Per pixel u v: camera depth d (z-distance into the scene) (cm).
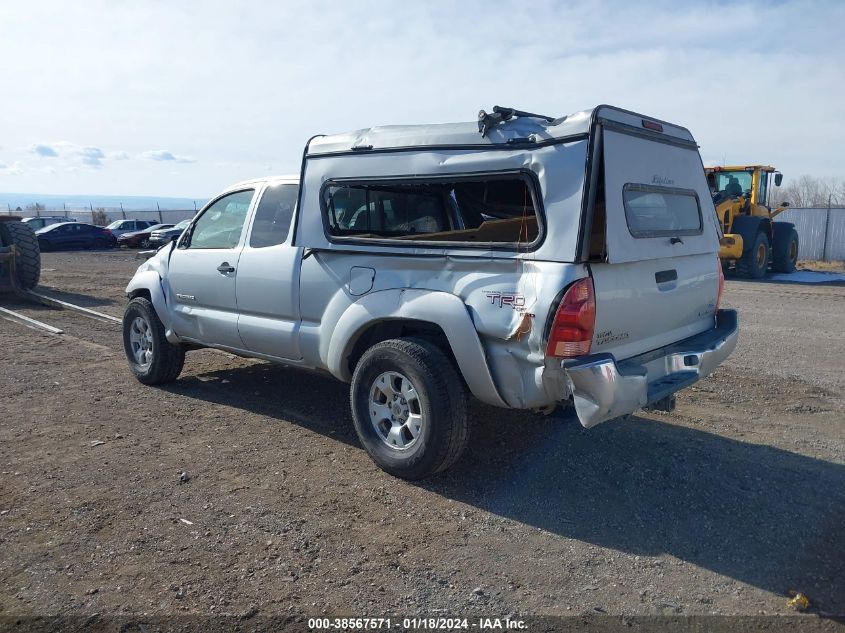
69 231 3256
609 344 418
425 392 437
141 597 331
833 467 494
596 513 421
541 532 398
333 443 533
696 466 491
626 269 423
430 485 457
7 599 328
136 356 702
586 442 534
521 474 475
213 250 608
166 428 564
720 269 538
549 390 405
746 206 1908
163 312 651
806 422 596
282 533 393
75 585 340
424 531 398
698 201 512
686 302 488
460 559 369
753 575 356
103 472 474
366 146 483
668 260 464
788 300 1376
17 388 677
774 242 1997
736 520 414
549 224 398
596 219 432
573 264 391
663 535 396
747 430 571
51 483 455
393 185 478
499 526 405
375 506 427
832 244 2580
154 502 429
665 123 472
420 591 339
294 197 558
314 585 343
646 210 447
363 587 342
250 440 538
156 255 687
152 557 366
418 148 459
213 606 325
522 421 577
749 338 968
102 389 677
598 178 401
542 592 340
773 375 750
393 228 543
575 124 400
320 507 425
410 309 448
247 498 436
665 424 582
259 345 568
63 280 1762
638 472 480
